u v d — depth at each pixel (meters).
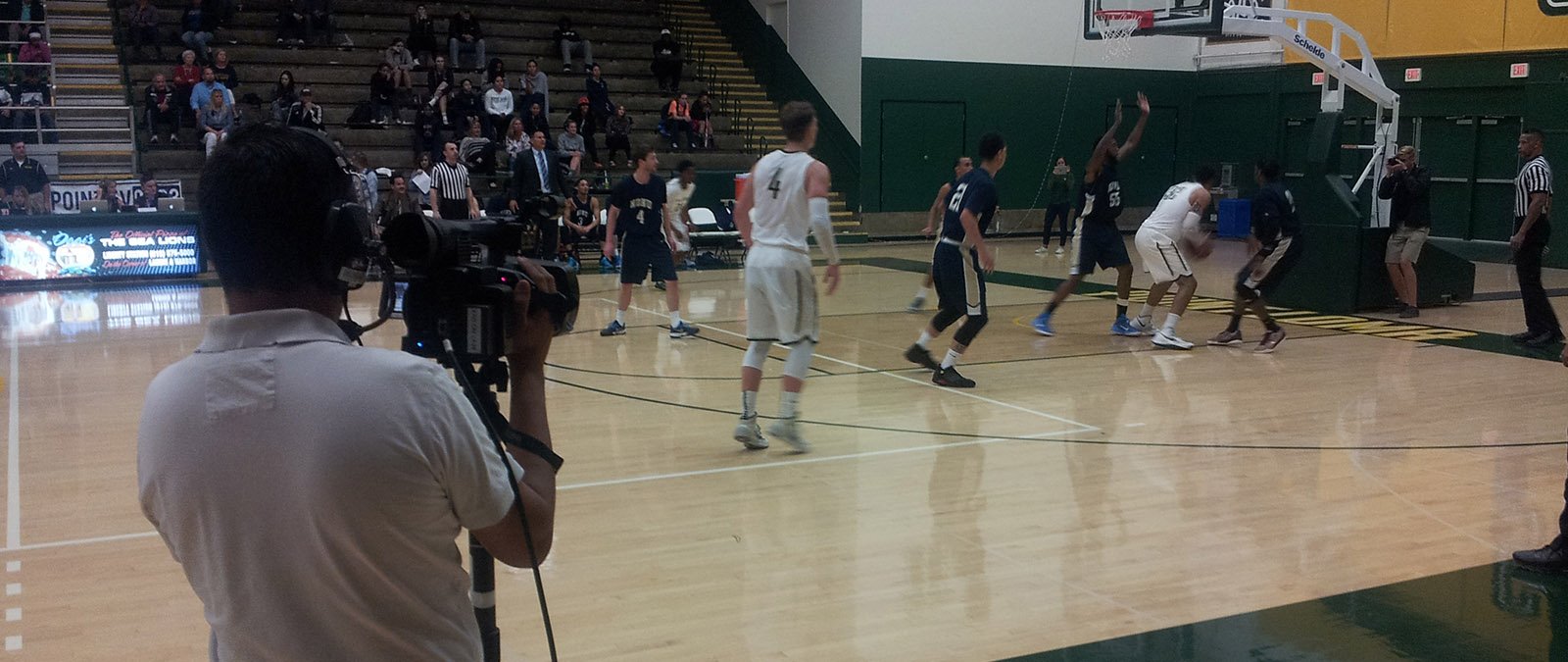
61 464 6.25
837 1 22.69
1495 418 7.31
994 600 4.22
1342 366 9.22
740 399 7.95
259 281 1.52
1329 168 12.30
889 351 10.05
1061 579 4.45
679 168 14.03
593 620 4.03
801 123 6.19
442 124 19.19
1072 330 11.27
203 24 19.58
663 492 5.64
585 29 24.23
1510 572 4.50
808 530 5.06
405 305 1.81
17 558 4.71
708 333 10.98
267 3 21.31
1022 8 23.62
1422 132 20.56
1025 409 7.62
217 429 1.45
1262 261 9.81
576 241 17.02
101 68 18.94
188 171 18.06
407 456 1.45
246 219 1.49
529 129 20.02
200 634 3.94
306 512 1.43
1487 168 19.66
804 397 8.02
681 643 3.83
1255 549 4.79
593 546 4.83
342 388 1.44
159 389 1.51
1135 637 3.88
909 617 4.06
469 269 1.76
